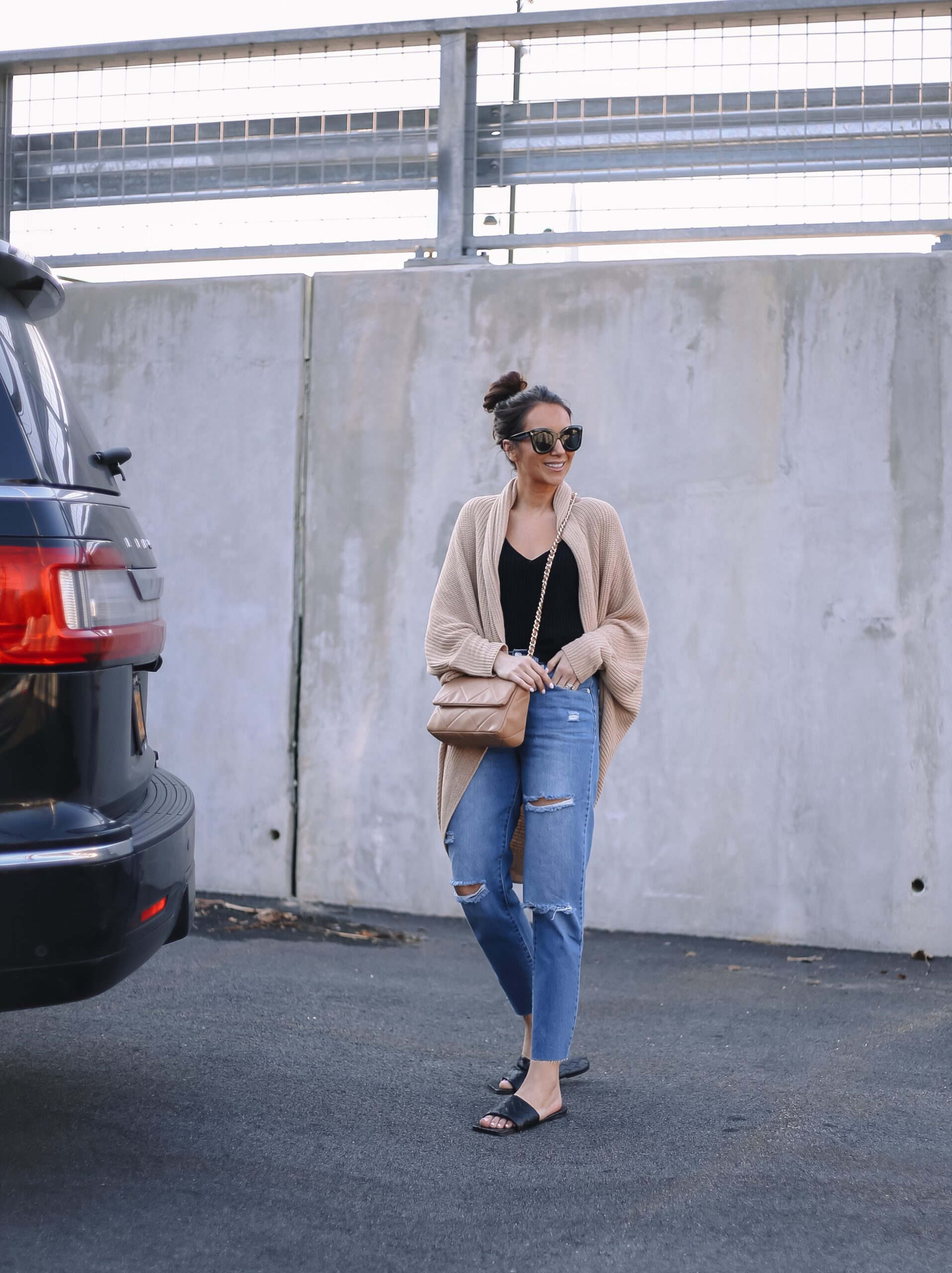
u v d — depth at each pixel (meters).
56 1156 2.70
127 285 5.64
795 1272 2.27
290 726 5.43
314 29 5.55
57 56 5.77
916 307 4.93
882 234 5.12
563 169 5.39
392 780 5.34
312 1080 3.29
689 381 5.09
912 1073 3.47
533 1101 3.01
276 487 5.48
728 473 5.06
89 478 2.75
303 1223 2.43
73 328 5.70
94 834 2.42
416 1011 4.00
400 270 5.40
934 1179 2.70
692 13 5.20
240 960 4.50
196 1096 3.12
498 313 5.27
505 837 3.17
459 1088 3.28
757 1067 3.52
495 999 4.19
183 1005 3.92
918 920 4.89
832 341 4.99
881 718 4.93
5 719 2.35
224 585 5.51
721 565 5.06
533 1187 2.63
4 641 2.35
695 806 5.07
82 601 2.46
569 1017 3.05
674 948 4.90
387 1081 3.31
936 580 4.91
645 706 5.11
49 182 5.88
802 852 4.98
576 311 5.20
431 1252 2.32
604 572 3.24
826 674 4.98
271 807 5.43
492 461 5.26
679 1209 2.53
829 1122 3.05
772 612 5.02
